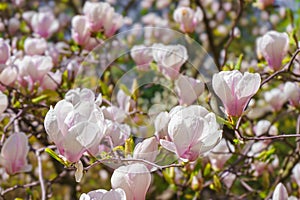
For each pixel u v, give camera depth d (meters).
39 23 1.95
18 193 1.97
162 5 3.50
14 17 2.44
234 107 1.21
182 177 1.76
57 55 1.76
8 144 1.41
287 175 1.75
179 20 1.74
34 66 1.56
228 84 1.20
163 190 2.13
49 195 1.68
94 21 1.60
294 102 1.65
